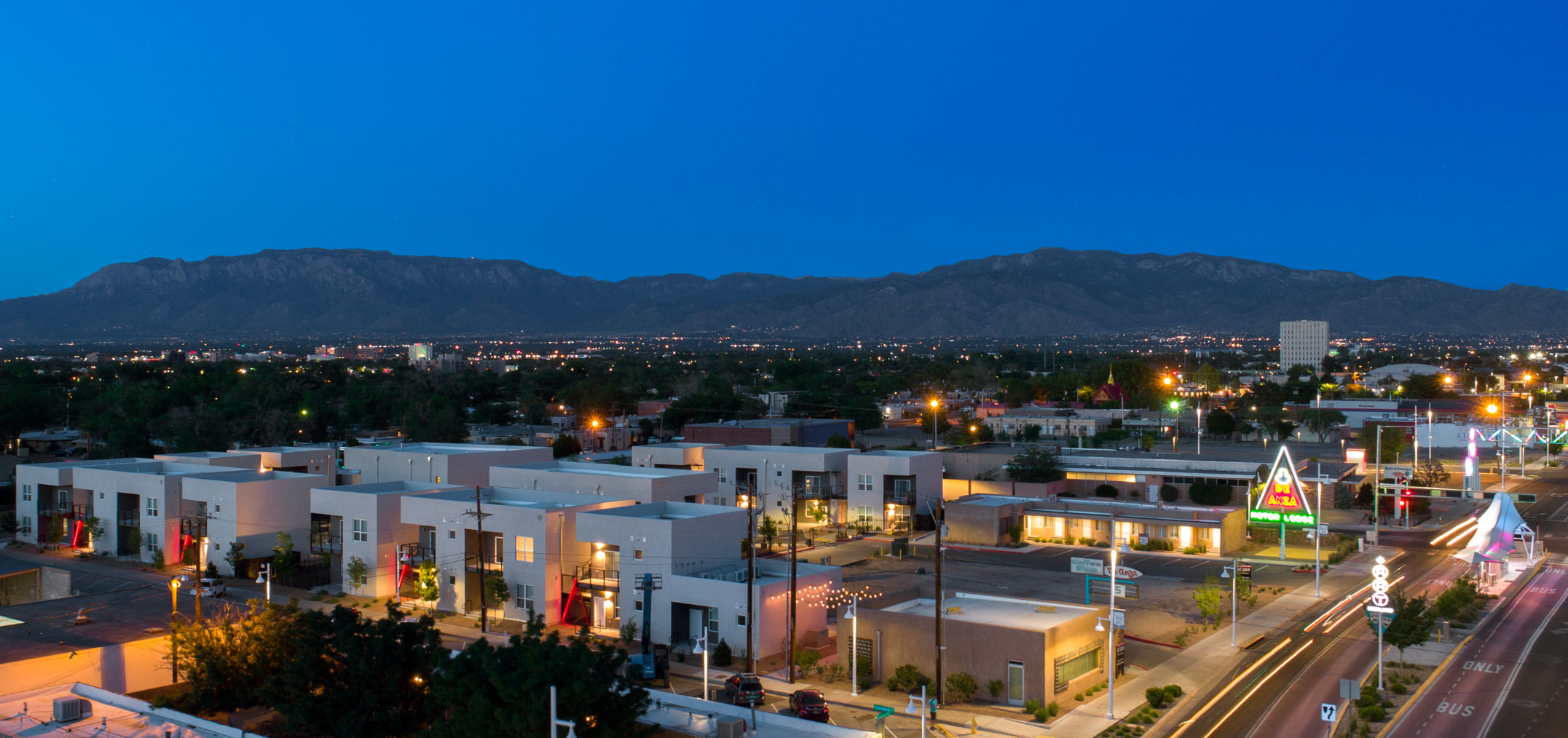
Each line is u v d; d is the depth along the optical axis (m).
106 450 137.50
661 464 108.94
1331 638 60.69
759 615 57.34
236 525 79.06
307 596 72.56
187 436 138.38
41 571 74.94
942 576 78.31
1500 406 193.50
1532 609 67.88
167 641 49.84
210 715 46.69
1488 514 79.69
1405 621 58.53
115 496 85.62
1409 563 84.81
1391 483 120.50
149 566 81.62
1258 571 81.12
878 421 195.38
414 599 71.12
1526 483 132.62
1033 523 94.75
